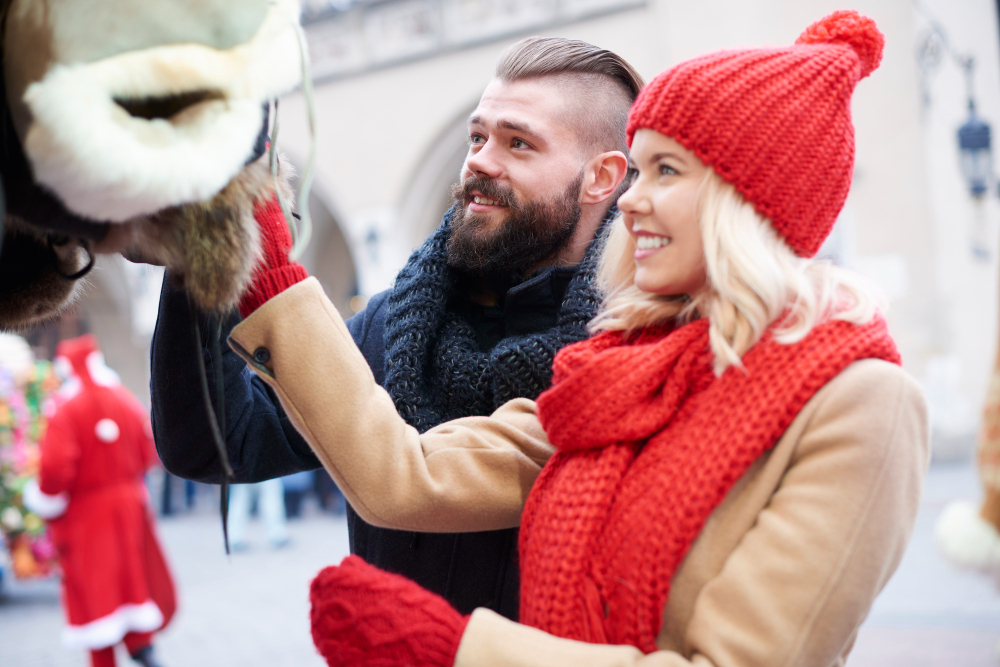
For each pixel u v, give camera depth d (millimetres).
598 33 10586
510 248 1396
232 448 1355
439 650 956
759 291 957
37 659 4539
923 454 969
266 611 5113
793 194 991
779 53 1027
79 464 4000
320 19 12406
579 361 1064
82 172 745
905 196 10008
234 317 1302
